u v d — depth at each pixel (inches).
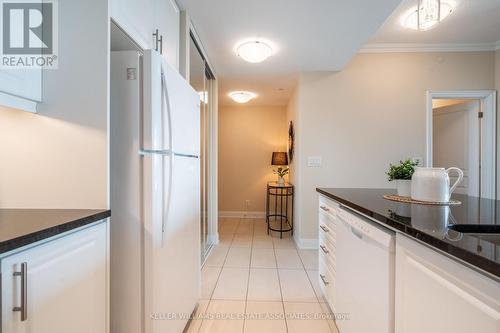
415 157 128.5
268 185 165.2
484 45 125.6
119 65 45.1
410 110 128.7
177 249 55.1
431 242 28.1
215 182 139.0
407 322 34.1
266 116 203.2
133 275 45.3
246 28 91.7
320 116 130.4
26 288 27.2
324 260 76.2
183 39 81.8
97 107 41.6
